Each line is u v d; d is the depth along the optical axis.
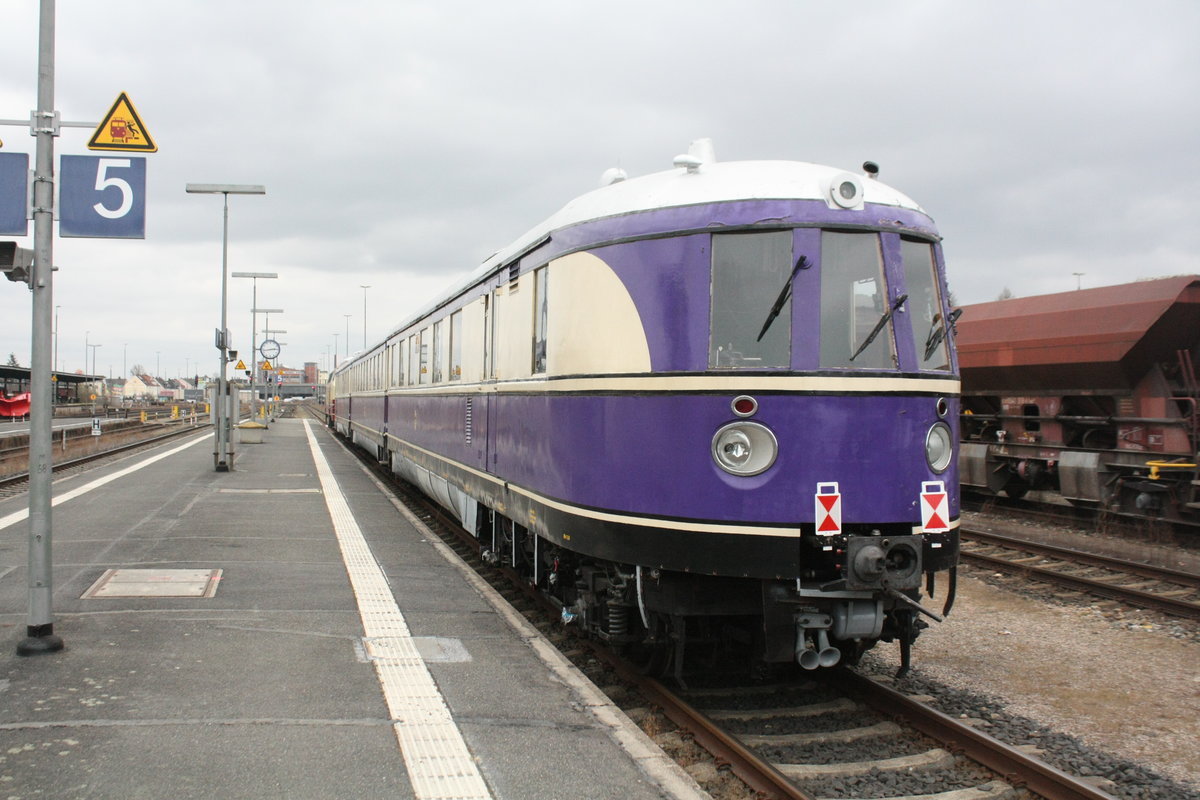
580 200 6.31
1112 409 12.37
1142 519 11.88
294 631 6.18
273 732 4.33
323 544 9.81
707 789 4.36
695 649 6.35
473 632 6.33
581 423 5.82
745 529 5.01
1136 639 7.18
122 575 7.85
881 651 6.82
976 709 5.59
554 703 4.90
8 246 5.35
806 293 5.11
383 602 7.12
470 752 4.18
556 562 6.74
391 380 16.95
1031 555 10.39
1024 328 13.07
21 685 4.89
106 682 4.97
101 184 5.66
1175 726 5.39
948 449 5.41
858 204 5.26
